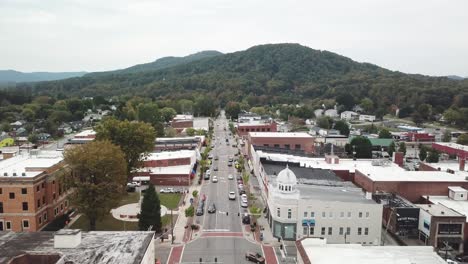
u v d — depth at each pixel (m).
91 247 50.84
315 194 84.25
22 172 83.38
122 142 108.25
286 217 79.00
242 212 95.88
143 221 78.81
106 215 83.94
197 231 83.31
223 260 69.38
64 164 92.44
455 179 97.25
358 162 121.44
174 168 128.12
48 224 84.12
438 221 75.75
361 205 78.06
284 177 80.25
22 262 46.94
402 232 81.50
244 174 123.62
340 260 49.94
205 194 111.81
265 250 74.25
